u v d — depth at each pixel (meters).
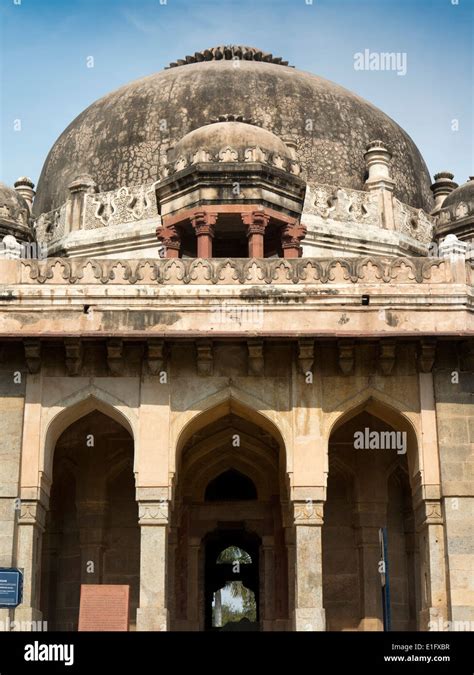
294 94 17.08
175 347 11.20
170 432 10.95
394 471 13.25
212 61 18.61
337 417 11.03
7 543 10.49
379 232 16.00
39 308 11.25
